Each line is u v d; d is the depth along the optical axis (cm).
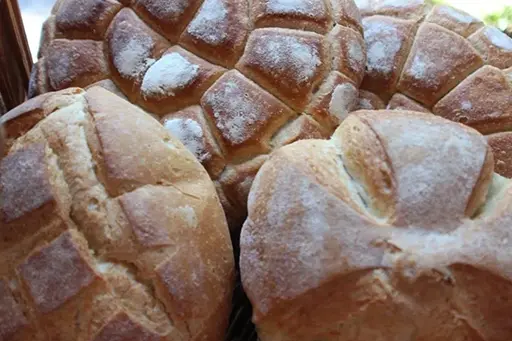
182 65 58
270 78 57
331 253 47
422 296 46
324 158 51
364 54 62
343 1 62
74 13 61
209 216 51
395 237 47
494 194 50
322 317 48
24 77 73
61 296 47
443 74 63
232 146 56
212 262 50
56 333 47
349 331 47
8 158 50
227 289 52
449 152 49
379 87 65
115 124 50
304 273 47
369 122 51
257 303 49
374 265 46
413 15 67
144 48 59
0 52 67
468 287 46
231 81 57
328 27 60
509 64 65
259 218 50
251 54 57
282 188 49
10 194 49
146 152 50
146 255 48
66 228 48
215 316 51
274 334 49
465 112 63
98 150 50
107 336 47
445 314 46
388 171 48
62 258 47
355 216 47
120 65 59
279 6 58
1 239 49
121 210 48
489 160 50
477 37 66
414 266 46
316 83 58
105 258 48
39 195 48
